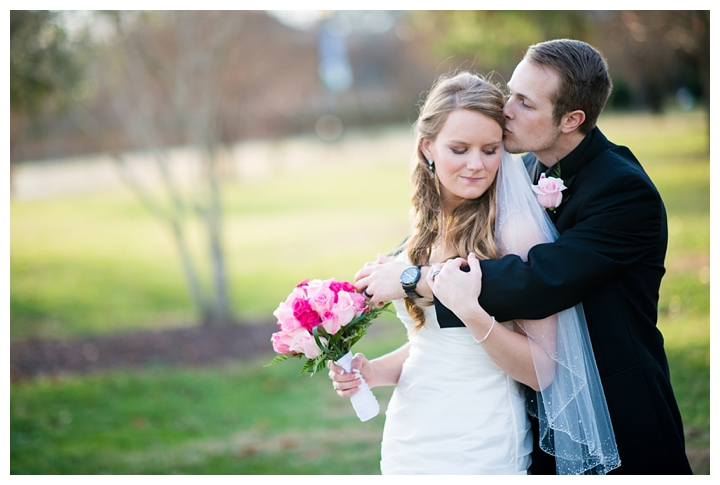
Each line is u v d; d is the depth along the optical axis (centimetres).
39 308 902
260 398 571
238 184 2128
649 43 1238
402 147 2877
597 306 216
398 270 224
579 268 202
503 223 218
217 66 784
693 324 567
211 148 801
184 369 659
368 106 3516
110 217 1584
